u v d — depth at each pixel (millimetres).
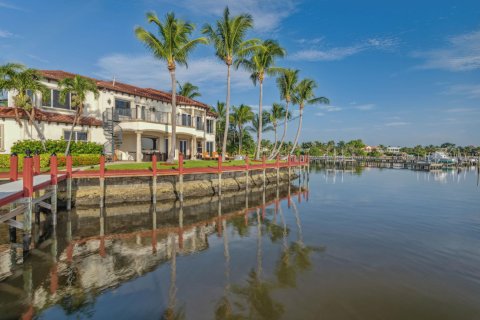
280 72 36156
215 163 27078
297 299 7090
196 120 34875
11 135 21281
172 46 23750
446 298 7223
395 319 6297
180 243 11641
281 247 11133
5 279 8172
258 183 30391
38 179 13305
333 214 17625
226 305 6777
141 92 30781
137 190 19000
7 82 19328
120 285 7820
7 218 8570
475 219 16438
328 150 118562
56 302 6953
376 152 130000
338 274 8570
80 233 12805
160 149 31234
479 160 85938
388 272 8766
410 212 18391
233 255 10219
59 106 24703
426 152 141625
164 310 6570
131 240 12000
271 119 53688
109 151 26672
